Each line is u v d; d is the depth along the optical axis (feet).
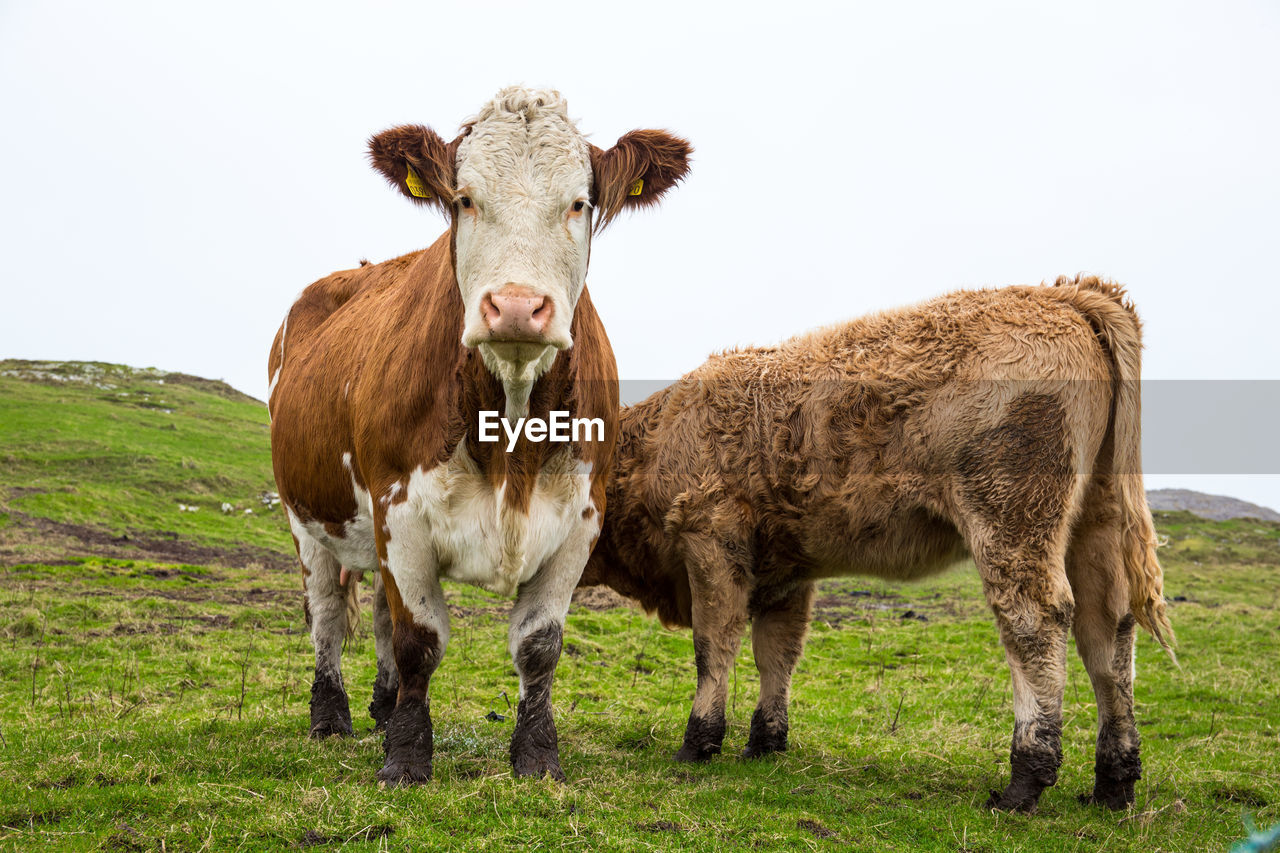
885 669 33.04
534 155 13.28
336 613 20.02
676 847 12.73
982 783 17.95
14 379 170.81
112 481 100.42
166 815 13.10
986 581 16.61
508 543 14.43
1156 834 15.23
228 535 79.41
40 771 15.19
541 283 12.53
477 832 12.64
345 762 16.07
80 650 30.07
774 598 20.75
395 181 14.28
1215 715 25.75
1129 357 16.89
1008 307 17.51
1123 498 16.75
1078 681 29.66
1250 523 117.19
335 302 21.89
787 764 18.83
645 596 22.36
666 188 15.12
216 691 25.17
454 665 29.55
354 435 16.37
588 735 20.95
